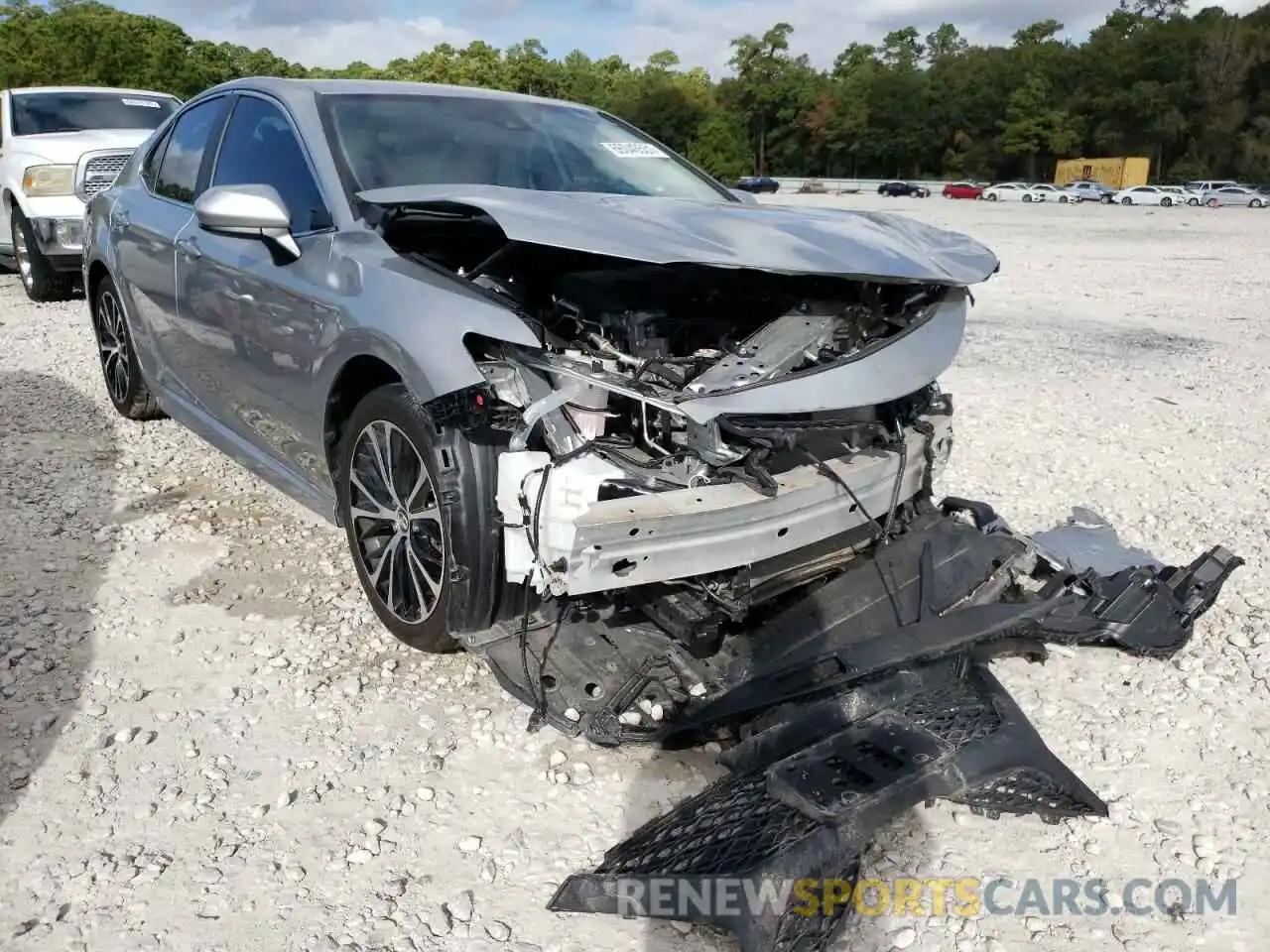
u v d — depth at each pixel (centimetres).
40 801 262
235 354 388
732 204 366
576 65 9819
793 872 212
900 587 321
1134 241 2150
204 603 368
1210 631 371
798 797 228
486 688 320
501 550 292
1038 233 2402
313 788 270
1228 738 306
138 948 217
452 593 295
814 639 297
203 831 253
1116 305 1152
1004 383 750
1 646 331
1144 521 474
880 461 309
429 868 244
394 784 274
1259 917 237
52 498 455
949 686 281
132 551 406
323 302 329
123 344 536
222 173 419
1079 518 409
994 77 8312
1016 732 258
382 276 311
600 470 266
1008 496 505
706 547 267
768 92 8962
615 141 439
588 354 298
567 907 222
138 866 240
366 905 232
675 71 9844
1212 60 7312
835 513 296
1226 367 816
